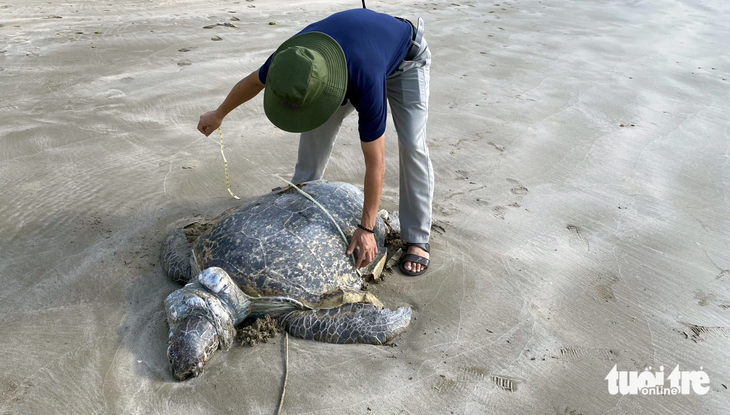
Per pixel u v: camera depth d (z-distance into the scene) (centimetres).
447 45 816
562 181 474
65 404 243
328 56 243
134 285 319
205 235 315
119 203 399
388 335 288
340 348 284
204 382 258
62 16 853
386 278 342
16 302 301
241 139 511
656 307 331
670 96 679
